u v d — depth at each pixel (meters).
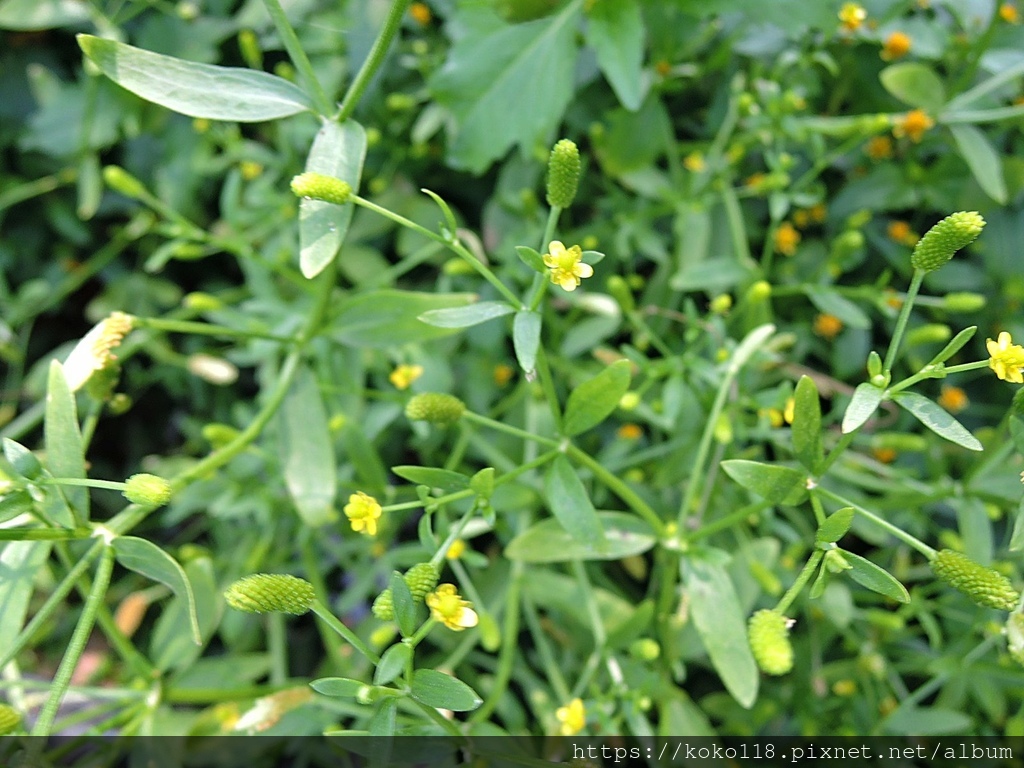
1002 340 0.23
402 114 0.35
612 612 0.30
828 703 0.32
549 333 0.34
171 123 0.38
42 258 0.42
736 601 0.26
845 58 0.33
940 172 0.33
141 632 0.37
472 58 0.32
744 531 0.31
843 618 0.30
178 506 0.33
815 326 0.34
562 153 0.24
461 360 0.34
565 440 0.26
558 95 0.32
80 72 0.38
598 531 0.25
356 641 0.23
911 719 0.30
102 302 0.39
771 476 0.24
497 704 0.31
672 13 0.32
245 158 0.35
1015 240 0.33
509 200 0.34
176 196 0.38
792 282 0.34
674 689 0.29
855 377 0.34
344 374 0.33
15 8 0.34
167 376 0.40
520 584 0.30
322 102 0.25
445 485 0.25
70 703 0.33
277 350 0.32
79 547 0.35
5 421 0.38
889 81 0.31
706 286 0.31
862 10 0.30
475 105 0.32
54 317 0.42
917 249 0.23
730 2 0.30
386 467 0.36
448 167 0.37
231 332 0.28
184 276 0.42
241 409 0.34
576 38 0.33
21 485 0.24
